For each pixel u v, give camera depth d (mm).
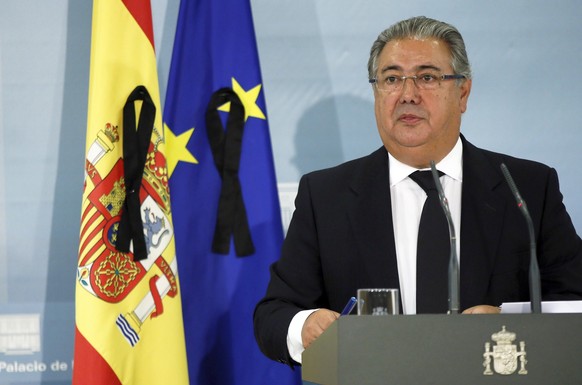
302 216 7500
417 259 6914
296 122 9797
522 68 9750
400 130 7098
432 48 7113
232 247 9094
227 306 9070
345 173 7555
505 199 7137
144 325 8562
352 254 7129
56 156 9609
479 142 9750
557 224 7152
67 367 9484
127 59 8828
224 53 9297
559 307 5508
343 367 4621
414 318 4645
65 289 9531
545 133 9727
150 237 8680
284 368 9023
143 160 8648
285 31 9820
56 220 9570
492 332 4633
